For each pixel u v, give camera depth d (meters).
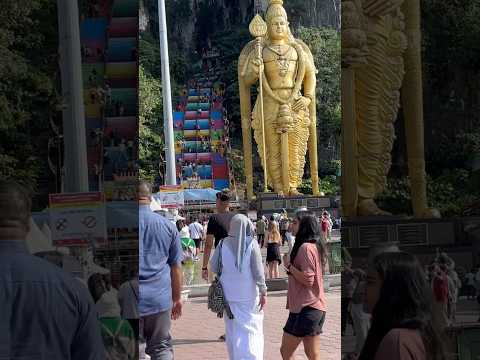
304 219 5.59
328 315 9.71
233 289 5.68
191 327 9.16
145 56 40.44
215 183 53.75
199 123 61.31
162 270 5.57
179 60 69.00
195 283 13.87
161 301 5.52
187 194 37.62
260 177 47.75
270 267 13.78
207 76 69.31
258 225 21.66
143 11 43.53
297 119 25.23
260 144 25.59
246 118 25.70
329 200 25.61
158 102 34.78
